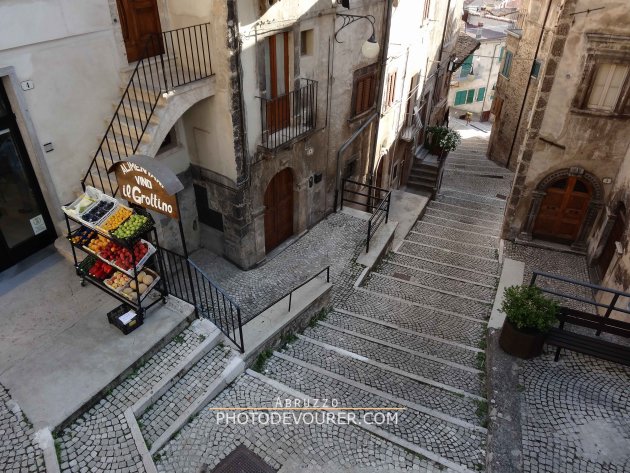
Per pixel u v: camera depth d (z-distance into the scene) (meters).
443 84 24.09
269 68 9.73
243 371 7.07
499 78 25.11
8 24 6.89
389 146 16.61
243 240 10.53
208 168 10.12
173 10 8.91
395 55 14.41
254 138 9.74
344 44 11.50
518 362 7.48
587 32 10.47
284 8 9.18
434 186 20.12
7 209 7.89
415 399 7.11
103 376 6.23
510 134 24.06
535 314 7.12
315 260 11.54
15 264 8.23
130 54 8.91
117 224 6.62
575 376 7.21
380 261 12.17
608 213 11.34
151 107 8.33
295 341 8.41
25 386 6.09
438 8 18.28
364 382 7.44
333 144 12.52
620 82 10.74
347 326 9.20
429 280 11.44
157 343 6.77
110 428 5.78
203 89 8.68
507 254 12.76
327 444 5.92
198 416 6.23
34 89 7.48
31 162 7.95
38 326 7.01
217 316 9.36
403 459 5.79
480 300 10.52
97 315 7.19
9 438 5.51
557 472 5.77
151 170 6.08
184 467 5.59
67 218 7.14
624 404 6.72
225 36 8.23
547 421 6.46
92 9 7.89
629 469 5.82
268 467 5.62
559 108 11.38
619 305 9.23
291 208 12.03
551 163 12.03
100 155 8.62
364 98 13.34
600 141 11.38
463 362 8.23
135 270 6.65
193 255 11.30
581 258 12.59
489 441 6.14
